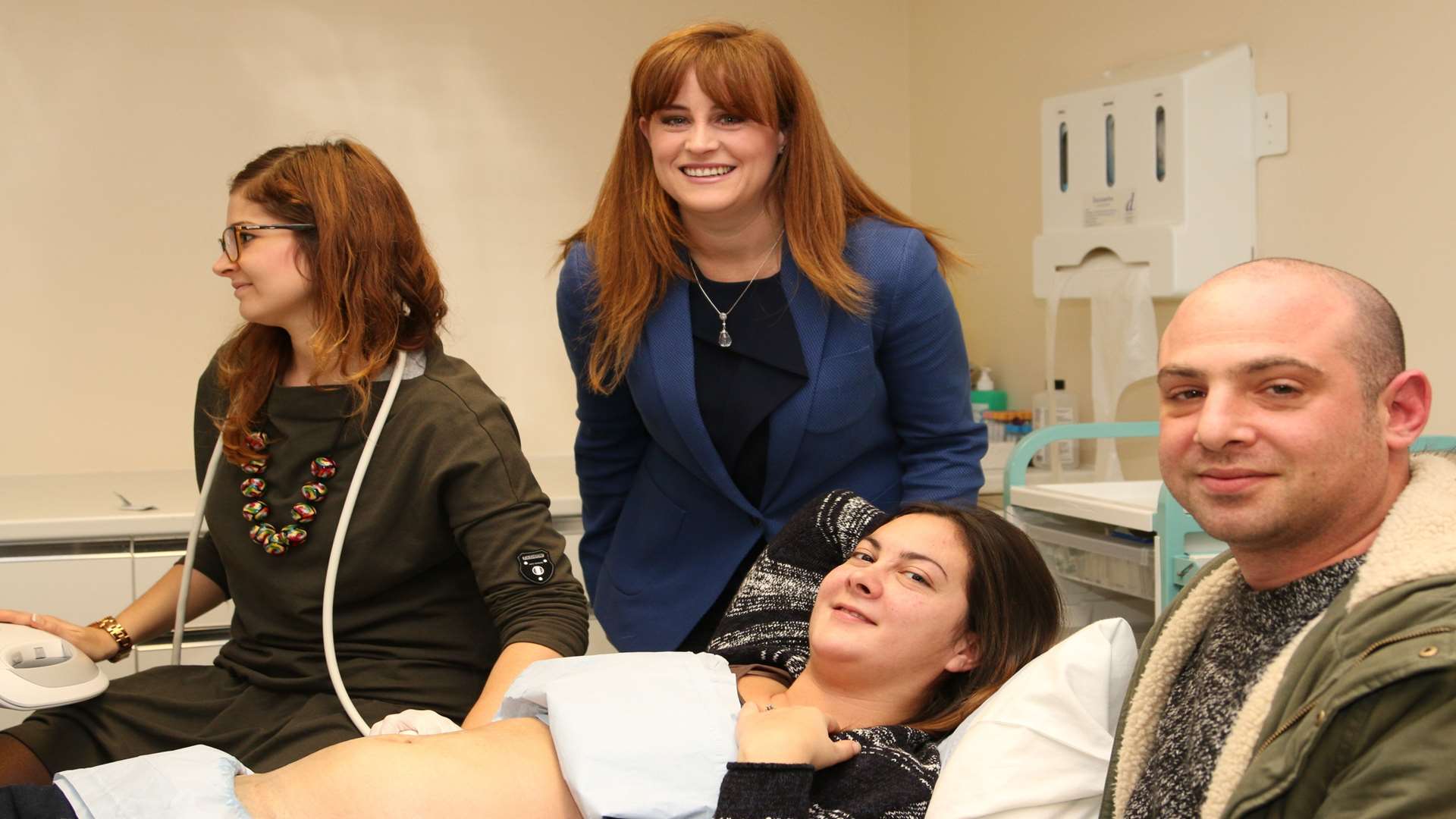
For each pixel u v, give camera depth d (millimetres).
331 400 1549
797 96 1596
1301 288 837
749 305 1688
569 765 1195
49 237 2912
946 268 1794
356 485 1524
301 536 1547
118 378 2975
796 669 1480
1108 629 1239
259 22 3029
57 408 2939
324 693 1537
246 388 1609
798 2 3518
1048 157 2869
